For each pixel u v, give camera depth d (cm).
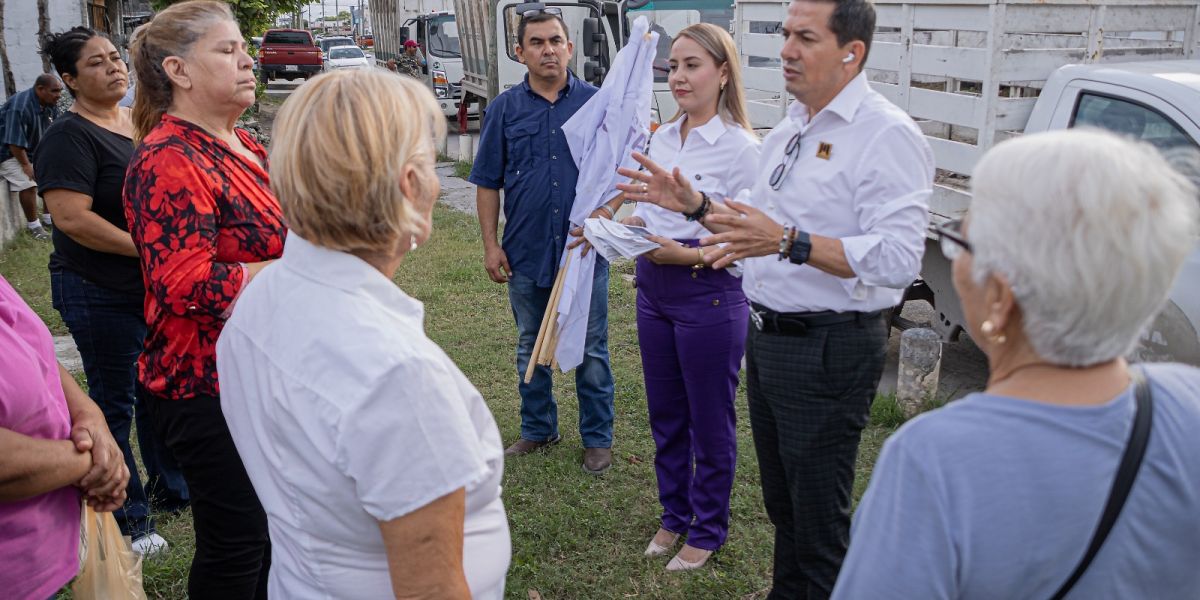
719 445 322
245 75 237
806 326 242
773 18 596
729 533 354
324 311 135
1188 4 470
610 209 367
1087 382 112
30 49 1225
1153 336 373
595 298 389
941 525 110
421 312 144
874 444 434
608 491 390
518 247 397
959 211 471
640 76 369
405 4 2089
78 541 193
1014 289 110
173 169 217
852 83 235
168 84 232
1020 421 111
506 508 376
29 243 838
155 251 216
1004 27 430
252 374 144
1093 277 104
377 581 141
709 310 307
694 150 313
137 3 1767
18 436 170
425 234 146
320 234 137
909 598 111
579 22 1055
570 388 505
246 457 152
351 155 131
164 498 369
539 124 384
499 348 573
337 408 129
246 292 151
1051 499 109
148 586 314
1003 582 110
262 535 237
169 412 225
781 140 257
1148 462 110
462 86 1625
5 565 173
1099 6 449
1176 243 106
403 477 129
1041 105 442
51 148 315
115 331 332
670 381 329
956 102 462
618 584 325
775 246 225
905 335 462
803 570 262
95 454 191
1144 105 393
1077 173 106
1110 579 112
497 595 155
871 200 229
